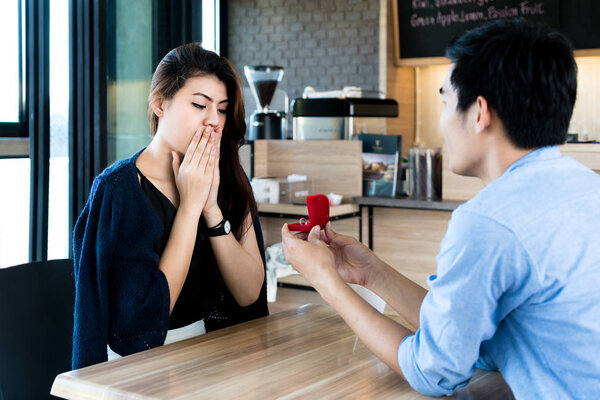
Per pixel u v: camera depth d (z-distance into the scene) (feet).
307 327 4.93
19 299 5.44
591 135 15.66
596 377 3.03
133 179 5.14
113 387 3.67
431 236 11.36
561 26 15.08
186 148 5.25
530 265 3.05
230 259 5.55
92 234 5.05
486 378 3.89
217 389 3.65
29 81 11.23
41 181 11.24
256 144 12.50
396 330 3.69
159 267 5.08
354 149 11.95
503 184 3.19
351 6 20.21
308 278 3.94
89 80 11.23
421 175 11.73
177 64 5.18
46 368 5.57
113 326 5.02
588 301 3.04
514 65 3.16
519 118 3.20
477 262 3.10
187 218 5.16
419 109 17.70
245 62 21.85
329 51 20.63
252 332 4.79
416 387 3.49
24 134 12.57
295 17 21.04
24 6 12.24
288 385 3.72
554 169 3.21
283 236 4.14
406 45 16.53
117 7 11.62
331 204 11.48
